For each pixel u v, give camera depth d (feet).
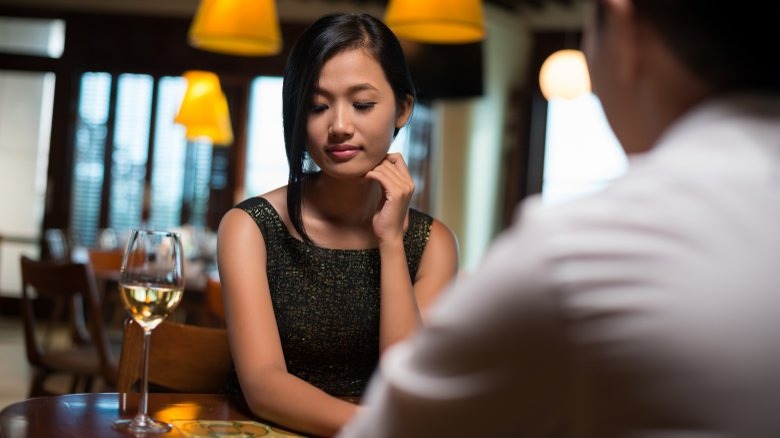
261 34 16.96
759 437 2.03
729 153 2.21
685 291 2.03
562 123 32.89
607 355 2.05
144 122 32.24
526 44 33.40
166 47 32.14
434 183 32.12
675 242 2.08
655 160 2.26
